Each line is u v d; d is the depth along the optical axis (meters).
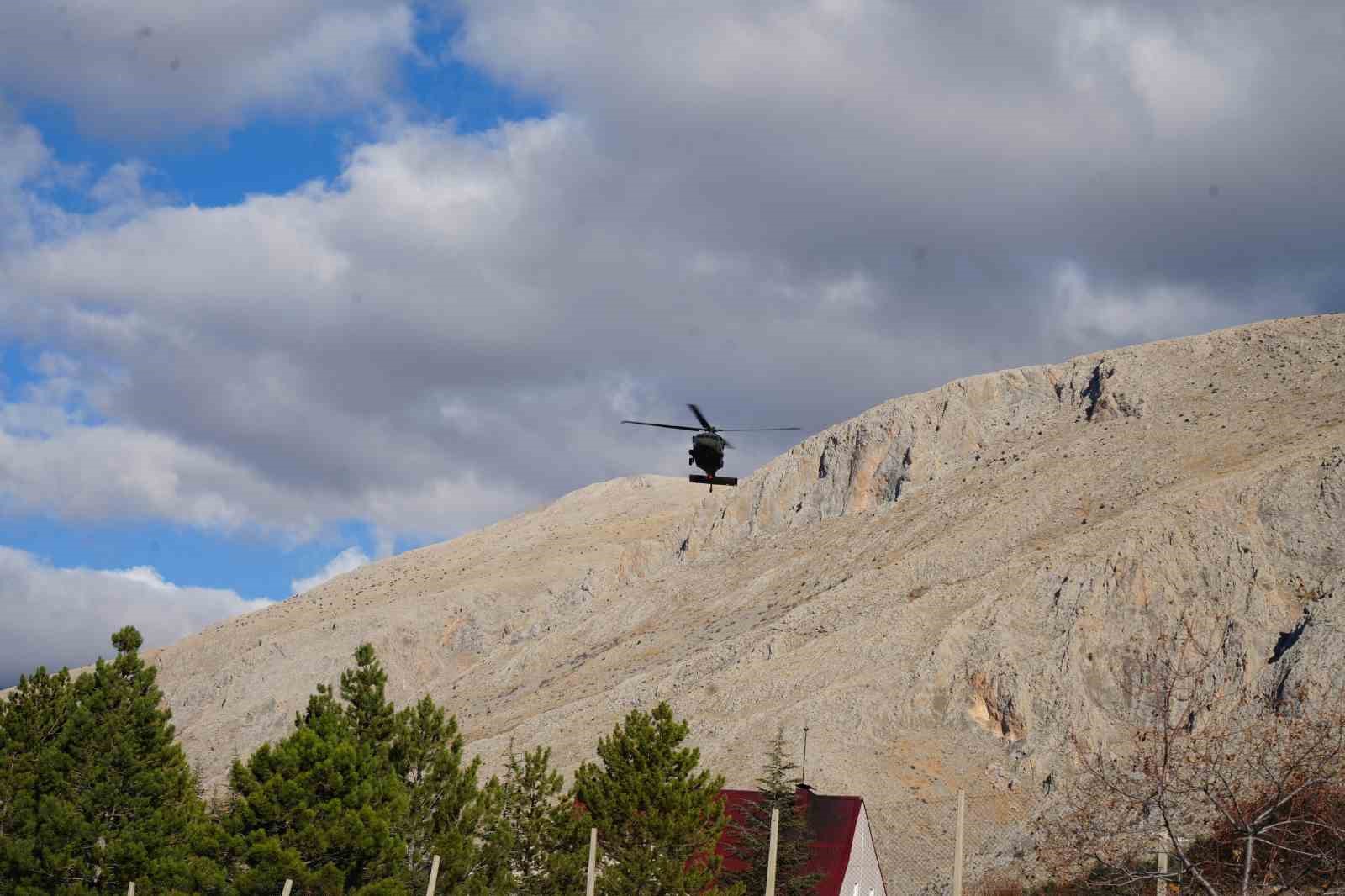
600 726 169.88
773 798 83.62
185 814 75.38
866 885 84.06
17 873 70.69
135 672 78.12
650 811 67.38
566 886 65.69
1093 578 155.50
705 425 56.53
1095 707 140.50
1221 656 139.00
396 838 63.22
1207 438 190.00
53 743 75.44
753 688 160.38
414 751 69.38
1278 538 154.12
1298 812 32.78
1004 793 129.88
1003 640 151.25
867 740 143.00
